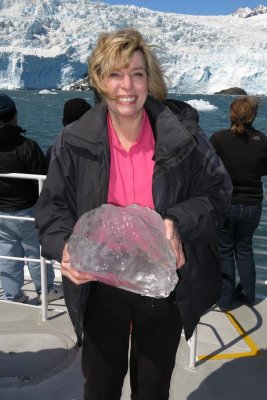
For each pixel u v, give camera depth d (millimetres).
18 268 2793
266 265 6285
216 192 1304
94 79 1232
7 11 129625
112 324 1333
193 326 1353
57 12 132375
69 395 1897
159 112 1263
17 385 1950
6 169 2578
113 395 1365
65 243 1264
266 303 2881
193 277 1318
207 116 38656
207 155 1277
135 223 1181
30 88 94500
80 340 1384
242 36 138875
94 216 1202
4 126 2523
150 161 1297
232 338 2414
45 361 2172
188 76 99688
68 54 99625
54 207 1335
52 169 1320
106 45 1195
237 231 2789
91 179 1277
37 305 2859
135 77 1213
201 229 1248
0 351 2234
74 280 1188
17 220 2684
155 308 1289
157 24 130000
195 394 1939
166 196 1271
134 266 1157
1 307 2684
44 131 25547
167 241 1180
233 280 2764
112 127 1295
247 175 2656
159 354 1320
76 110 2879
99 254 1162
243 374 2086
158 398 1342
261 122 32250
